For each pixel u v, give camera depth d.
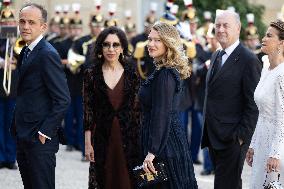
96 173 10.25
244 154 11.00
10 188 13.63
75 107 18.23
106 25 17.16
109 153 10.21
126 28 20.34
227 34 11.06
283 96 9.47
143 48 15.90
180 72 9.24
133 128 10.26
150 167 9.06
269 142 9.61
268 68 9.73
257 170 9.73
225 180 11.09
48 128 9.76
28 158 9.85
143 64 15.95
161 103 9.05
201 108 16.59
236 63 11.05
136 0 24.19
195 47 16.44
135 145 10.25
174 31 9.23
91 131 10.30
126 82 10.29
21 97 9.93
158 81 9.12
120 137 10.21
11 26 14.79
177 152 9.17
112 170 10.23
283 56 9.60
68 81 18.02
